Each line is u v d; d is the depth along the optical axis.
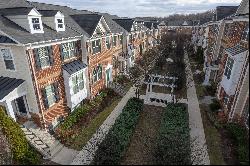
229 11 32.81
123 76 32.88
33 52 16.62
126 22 39.09
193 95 27.09
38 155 15.98
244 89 17.41
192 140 17.50
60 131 18.42
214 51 31.28
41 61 17.67
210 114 21.73
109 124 20.58
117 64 32.66
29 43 15.73
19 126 16.34
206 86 29.41
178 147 14.48
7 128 15.58
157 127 19.91
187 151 14.59
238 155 14.65
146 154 16.02
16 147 15.28
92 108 23.05
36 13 17.44
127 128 18.25
